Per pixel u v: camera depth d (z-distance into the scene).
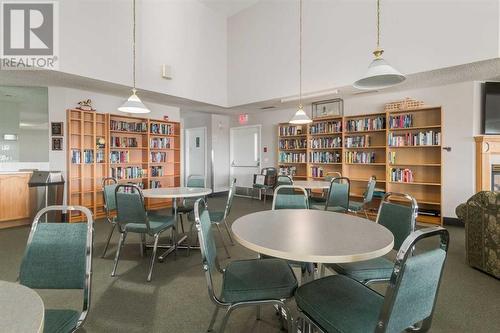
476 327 1.80
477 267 2.70
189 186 4.32
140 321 1.86
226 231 4.12
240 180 7.95
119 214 2.61
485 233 2.59
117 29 4.56
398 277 0.90
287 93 5.58
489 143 4.29
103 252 3.21
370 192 4.11
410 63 4.04
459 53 3.66
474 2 3.54
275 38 5.74
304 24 5.29
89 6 4.19
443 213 4.65
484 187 4.28
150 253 3.21
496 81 4.38
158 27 5.21
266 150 7.29
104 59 4.39
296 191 4.12
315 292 1.33
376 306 1.22
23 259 1.24
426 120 4.76
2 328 0.61
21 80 4.37
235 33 6.50
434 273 1.03
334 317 1.14
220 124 8.04
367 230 1.51
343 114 5.71
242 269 1.60
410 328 1.17
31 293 0.79
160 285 2.39
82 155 4.88
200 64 6.05
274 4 5.74
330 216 1.88
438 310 2.00
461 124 4.50
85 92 5.05
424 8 3.90
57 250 1.25
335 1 4.83
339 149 5.75
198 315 1.94
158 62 5.21
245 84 6.31
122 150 5.60
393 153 4.97
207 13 6.20
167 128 6.41
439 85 4.66
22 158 7.20
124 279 2.50
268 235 1.40
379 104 5.29
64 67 3.91
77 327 1.15
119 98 5.53
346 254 1.12
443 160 4.62
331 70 4.92
